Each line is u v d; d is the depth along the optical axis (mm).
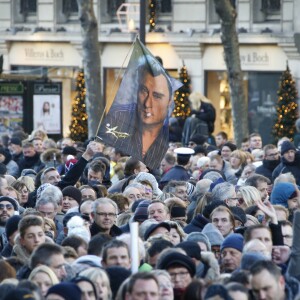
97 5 61531
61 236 23500
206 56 58562
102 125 26859
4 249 22234
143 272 16234
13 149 38438
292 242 20203
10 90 51125
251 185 27172
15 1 64875
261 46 56688
